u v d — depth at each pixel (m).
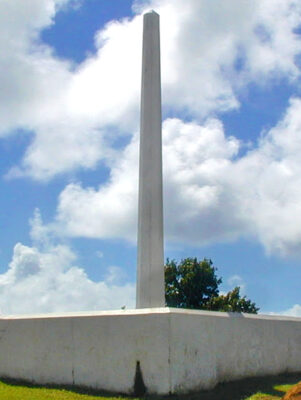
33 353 15.62
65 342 14.93
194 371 13.53
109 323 14.07
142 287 16.58
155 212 17.05
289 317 18.55
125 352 13.57
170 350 12.91
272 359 17.02
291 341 18.11
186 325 13.57
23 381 15.63
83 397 13.18
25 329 16.05
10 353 16.25
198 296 31.09
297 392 12.23
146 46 18.56
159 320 13.20
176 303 30.89
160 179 17.41
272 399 13.37
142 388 13.10
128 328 13.66
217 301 30.41
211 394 13.52
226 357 14.96
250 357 16.03
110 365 13.79
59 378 14.80
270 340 17.11
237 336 15.64
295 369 17.97
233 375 15.09
